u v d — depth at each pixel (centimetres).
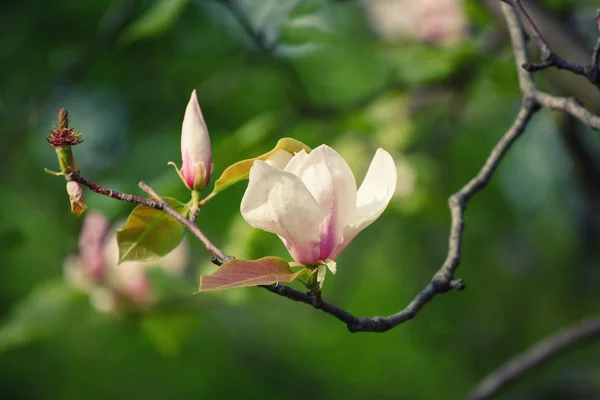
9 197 684
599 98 491
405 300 959
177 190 517
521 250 1117
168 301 528
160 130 732
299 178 252
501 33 514
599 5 571
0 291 798
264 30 566
